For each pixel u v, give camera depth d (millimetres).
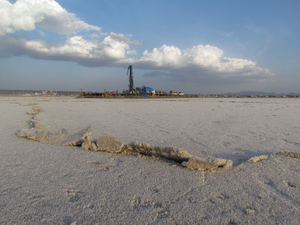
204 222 1775
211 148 4035
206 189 2373
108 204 2049
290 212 1926
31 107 13875
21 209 1950
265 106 16547
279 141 4539
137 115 9617
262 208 1993
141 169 2971
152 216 1858
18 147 4086
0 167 2996
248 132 5578
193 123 7176
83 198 2158
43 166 3059
